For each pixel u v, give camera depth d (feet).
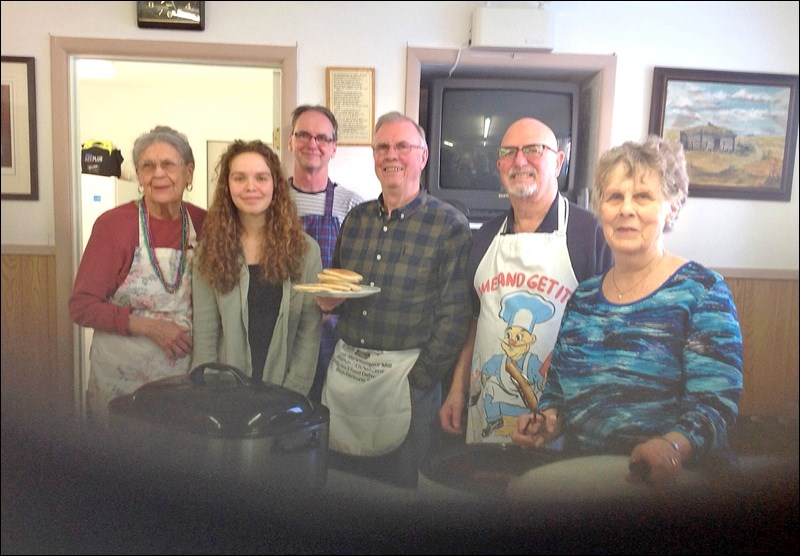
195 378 3.70
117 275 4.44
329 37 5.81
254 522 3.44
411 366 4.30
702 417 3.08
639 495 3.30
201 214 4.71
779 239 6.06
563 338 3.59
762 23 5.92
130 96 7.09
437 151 5.70
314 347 4.51
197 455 3.40
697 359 3.14
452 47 5.86
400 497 3.69
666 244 5.98
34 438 3.95
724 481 3.33
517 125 4.14
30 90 5.89
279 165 4.40
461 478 3.62
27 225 6.09
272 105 6.39
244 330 4.35
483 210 5.66
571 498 3.40
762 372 5.91
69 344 6.05
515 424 4.04
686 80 5.87
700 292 3.23
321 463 3.63
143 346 4.42
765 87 5.91
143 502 3.41
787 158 5.96
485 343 4.13
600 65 5.82
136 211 4.52
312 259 4.51
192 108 7.04
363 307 4.39
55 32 5.82
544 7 5.85
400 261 4.29
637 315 3.32
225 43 5.78
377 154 4.33
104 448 3.65
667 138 5.91
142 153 4.45
